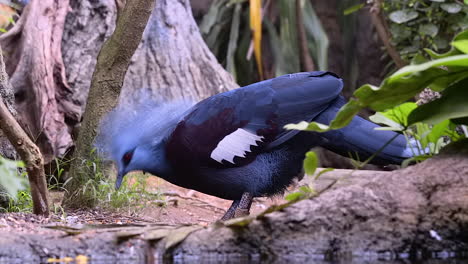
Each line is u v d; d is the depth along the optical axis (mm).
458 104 5176
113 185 8328
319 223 4828
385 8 11641
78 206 8102
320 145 7234
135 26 7941
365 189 4938
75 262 4734
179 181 7289
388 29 11758
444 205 4836
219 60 17391
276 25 18078
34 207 6891
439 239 4820
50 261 4742
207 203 9781
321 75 7434
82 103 10633
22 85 10125
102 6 11305
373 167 13141
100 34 11195
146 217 8203
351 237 4809
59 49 10688
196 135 6977
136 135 7148
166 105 7316
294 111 7129
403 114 5883
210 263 4738
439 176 4922
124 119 7293
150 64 11508
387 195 4895
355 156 7152
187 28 12352
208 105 7172
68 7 11133
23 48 10320
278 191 7391
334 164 15383
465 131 6090
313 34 16828
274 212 4902
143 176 9398
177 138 6980
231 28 16688
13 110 8070
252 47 15766
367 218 4836
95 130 8062
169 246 4836
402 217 4828
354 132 7043
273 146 7121
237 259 4793
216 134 6992
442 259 4734
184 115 7172
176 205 9367
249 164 7117
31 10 10625
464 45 4898
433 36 10695
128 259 4852
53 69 10492
